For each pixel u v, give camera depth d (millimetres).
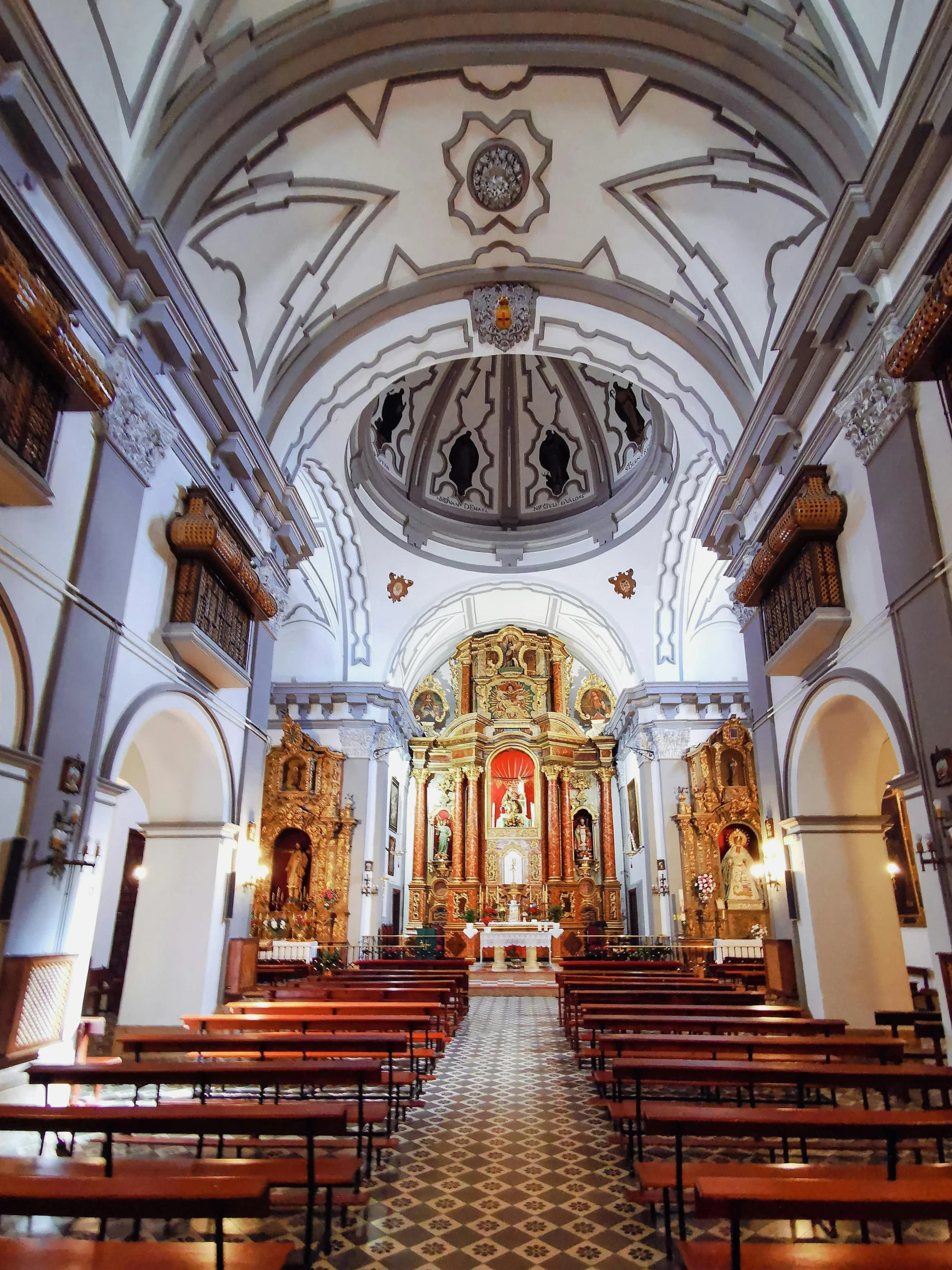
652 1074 4504
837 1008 7660
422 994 8648
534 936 18688
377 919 17188
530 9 6902
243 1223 3947
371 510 16672
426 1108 6164
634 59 7090
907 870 11234
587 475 18562
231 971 8633
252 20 6602
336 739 17578
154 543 7160
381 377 10977
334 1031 6438
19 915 5086
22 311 4535
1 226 4727
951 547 5426
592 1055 6930
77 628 5773
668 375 10305
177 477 7613
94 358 6020
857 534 6895
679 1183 3490
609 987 9445
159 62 6273
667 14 6734
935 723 5551
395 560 17672
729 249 8344
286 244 8453
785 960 8406
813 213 7059
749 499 9352
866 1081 4312
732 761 17203
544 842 21359
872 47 5898
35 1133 5086
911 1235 3781
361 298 9758
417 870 21000
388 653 18188
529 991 15117
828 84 6277
